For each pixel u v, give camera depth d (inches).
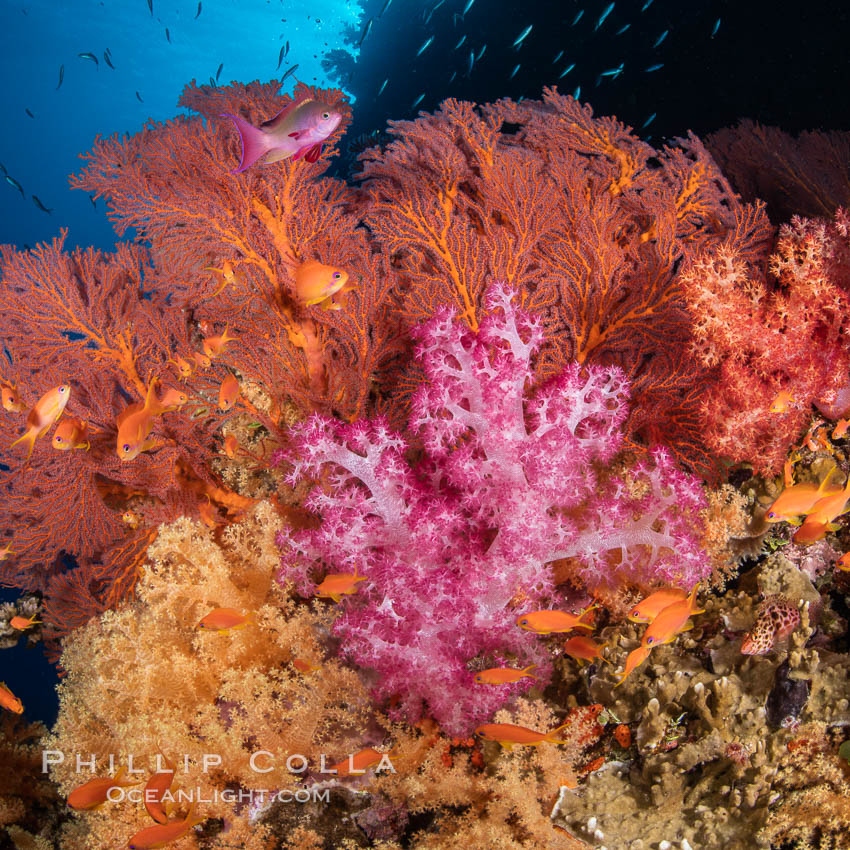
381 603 104.6
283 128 97.1
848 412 130.3
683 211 167.8
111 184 154.9
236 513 166.1
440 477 123.6
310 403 161.6
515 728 89.5
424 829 107.4
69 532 165.6
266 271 151.6
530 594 107.5
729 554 121.4
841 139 241.6
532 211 151.9
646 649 83.1
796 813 88.5
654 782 96.1
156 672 111.0
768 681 97.0
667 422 147.8
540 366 149.9
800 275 130.3
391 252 153.6
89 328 162.7
